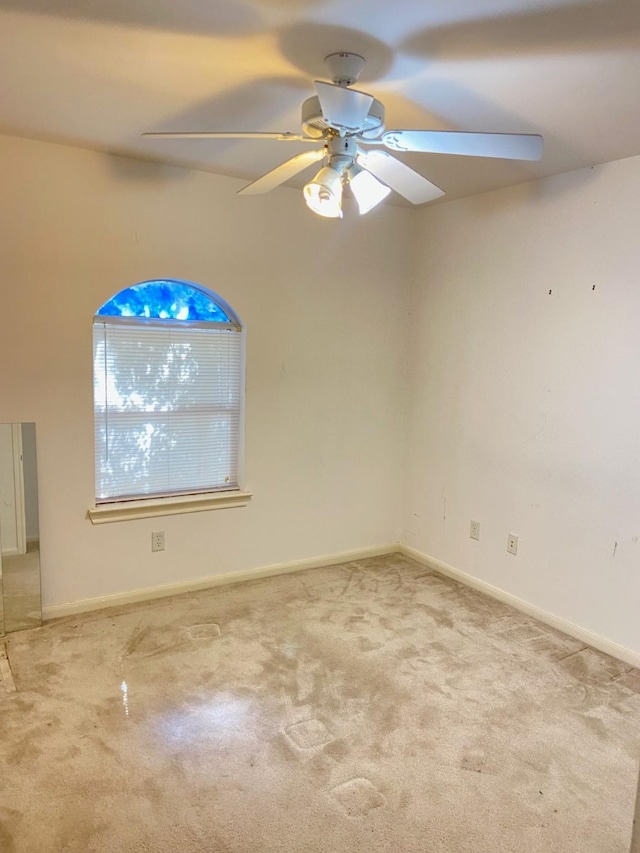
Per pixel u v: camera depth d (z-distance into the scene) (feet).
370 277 11.88
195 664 8.27
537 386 9.86
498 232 10.37
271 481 11.32
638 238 8.27
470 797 5.97
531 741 6.84
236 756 6.46
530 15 4.90
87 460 9.51
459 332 11.32
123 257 9.36
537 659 8.67
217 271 10.18
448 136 5.43
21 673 7.94
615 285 8.59
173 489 10.66
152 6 4.89
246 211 10.32
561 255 9.32
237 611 9.97
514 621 9.89
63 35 5.40
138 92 6.70
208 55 5.76
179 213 9.71
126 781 6.05
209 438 10.88
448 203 11.36
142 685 7.72
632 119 6.98
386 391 12.49
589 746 6.77
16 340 8.74
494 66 5.82
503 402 10.50
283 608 10.14
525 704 7.55
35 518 9.12
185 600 10.36
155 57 5.83
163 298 10.19
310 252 11.10
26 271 8.69
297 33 5.31
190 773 6.19
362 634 9.28
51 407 9.12
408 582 11.45
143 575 10.27
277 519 11.51
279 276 10.82
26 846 5.26
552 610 9.79
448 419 11.69
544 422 9.78
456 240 11.25
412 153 8.38
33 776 6.08
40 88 6.61
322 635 9.21
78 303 9.11
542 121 7.13
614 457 8.76
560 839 5.50
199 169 9.71
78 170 8.84
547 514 9.81
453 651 8.83
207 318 10.68
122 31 5.32
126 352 9.88
